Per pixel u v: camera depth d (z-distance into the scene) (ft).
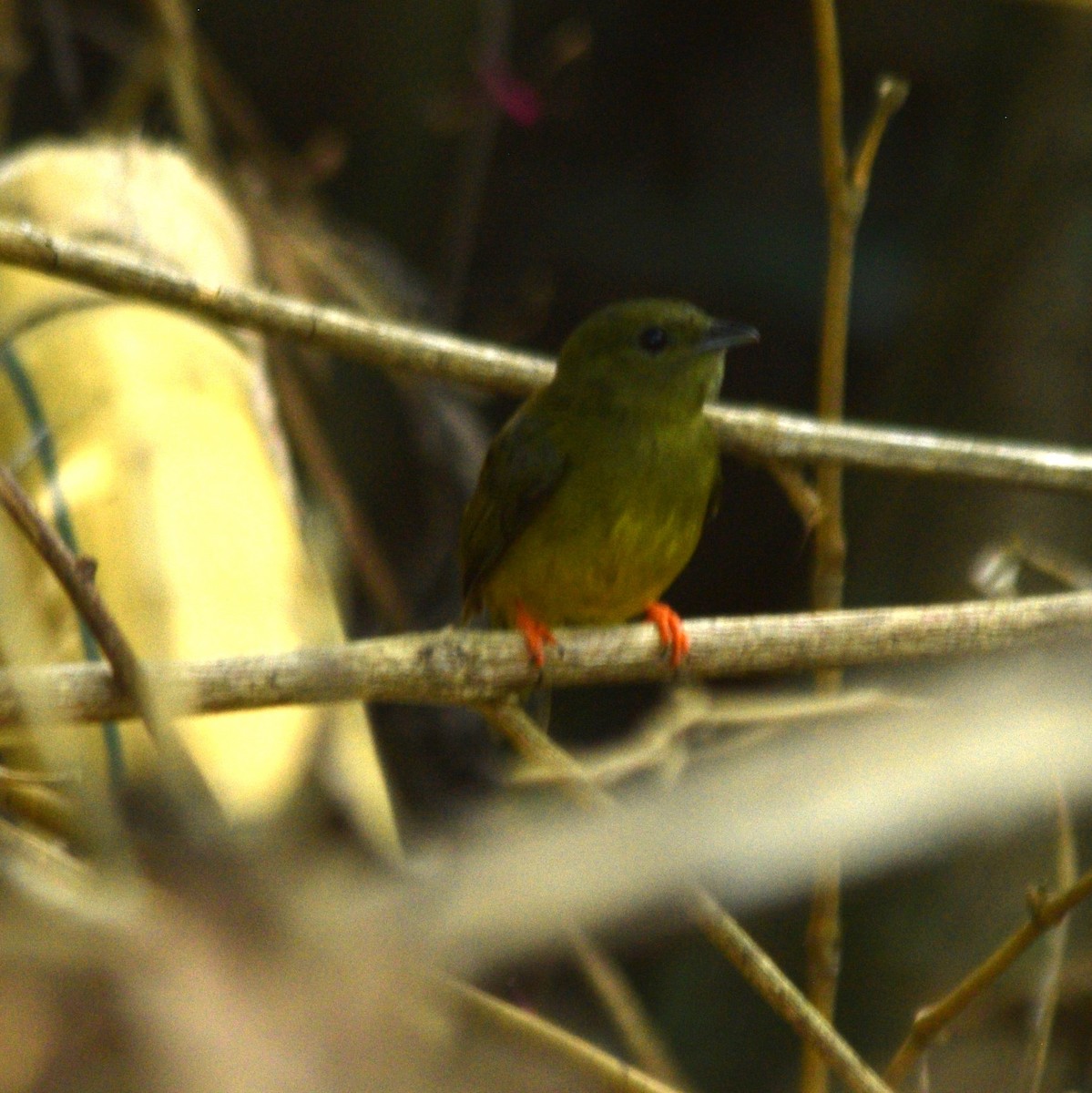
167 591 16.78
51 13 37.42
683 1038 30.81
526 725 17.75
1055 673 4.38
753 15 56.65
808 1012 14.17
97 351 23.20
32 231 20.98
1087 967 18.16
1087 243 39.60
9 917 3.09
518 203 53.31
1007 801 3.49
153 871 3.26
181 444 20.57
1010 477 24.30
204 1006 2.94
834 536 24.09
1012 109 42.42
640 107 56.24
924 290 42.57
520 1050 3.55
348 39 51.19
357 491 40.68
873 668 23.21
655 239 54.39
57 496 18.65
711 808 3.52
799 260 54.34
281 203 35.32
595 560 26.45
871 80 54.70
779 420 24.64
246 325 22.22
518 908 3.25
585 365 26.32
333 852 3.57
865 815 3.41
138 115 37.32
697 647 18.89
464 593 28.35
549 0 56.13
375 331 23.40
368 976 3.09
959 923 29.22
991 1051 19.04
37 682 5.39
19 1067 2.85
